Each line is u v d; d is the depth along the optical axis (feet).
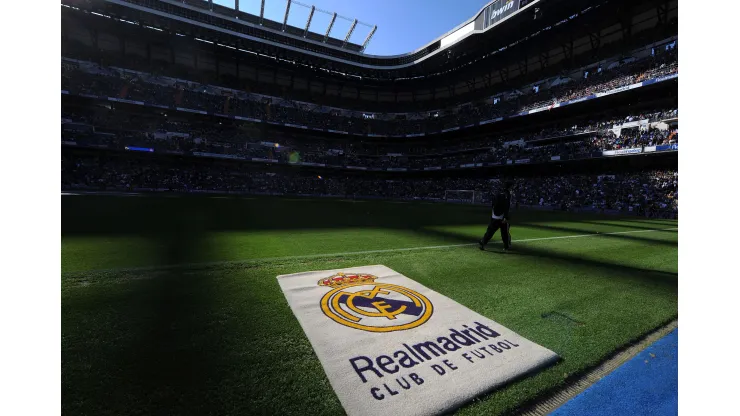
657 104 92.02
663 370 7.82
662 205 69.05
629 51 98.73
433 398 6.49
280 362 7.60
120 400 6.16
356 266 16.65
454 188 144.05
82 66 112.68
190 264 16.10
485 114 136.67
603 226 43.19
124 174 107.04
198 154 119.55
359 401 6.31
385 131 164.96
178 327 9.17
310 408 6.15
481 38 119.24
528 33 114.01
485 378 7.22
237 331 9.04
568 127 113.70
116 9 106.42
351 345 8.39
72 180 97.25
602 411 6.42
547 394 6.90
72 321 9.32
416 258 19.16
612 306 11.93
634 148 84.33
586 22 102.22
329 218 44.78
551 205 94.94
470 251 21.85
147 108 117.80
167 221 33.96
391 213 58.90
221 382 6.79
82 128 106.42
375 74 160.25
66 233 24.71
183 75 131.13
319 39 157.58
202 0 127.95
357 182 159.33
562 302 12.23
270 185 133.80
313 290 12.60
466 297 12.44
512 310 11.28
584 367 7.86
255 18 142.00
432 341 8.75
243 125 139.74
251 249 20.75
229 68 144.05
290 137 154.61
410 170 159.33
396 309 10.91
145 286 12.62
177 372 7.06
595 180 97.04
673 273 16.97
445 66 146.30
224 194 115.55
